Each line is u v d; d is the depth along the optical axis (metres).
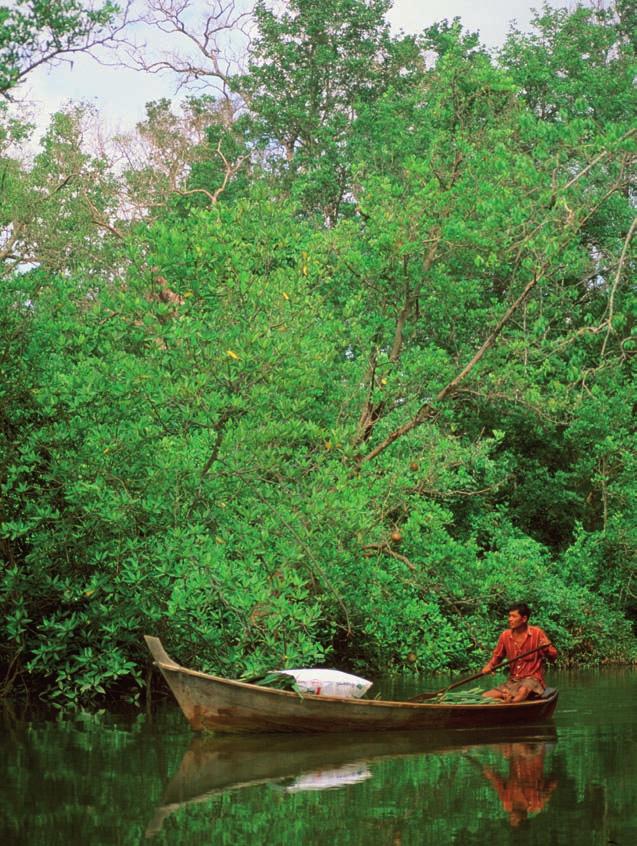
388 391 16.64
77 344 13.14
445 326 20.97
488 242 17.19
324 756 8.72
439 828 6.18
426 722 10.35
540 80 27.11
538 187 17.06
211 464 12.22
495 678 15.94
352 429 13.51
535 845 5.79
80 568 12.23
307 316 14.42
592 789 7.33
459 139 18.06
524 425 24.19
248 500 12.74
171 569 11.40
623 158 17.39
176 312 13.52
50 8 16.55
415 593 17.23
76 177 29.45
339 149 29.06
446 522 15.67
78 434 12.10
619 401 22.84
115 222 29.38
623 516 23.69
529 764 8.37
